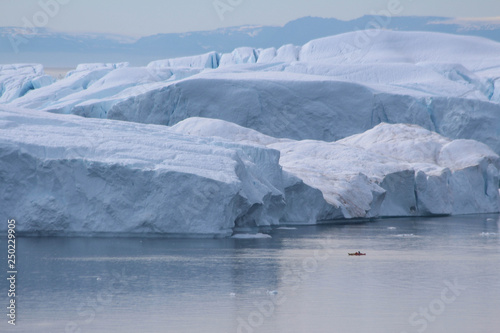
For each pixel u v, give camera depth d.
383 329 91.62
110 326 91.06
